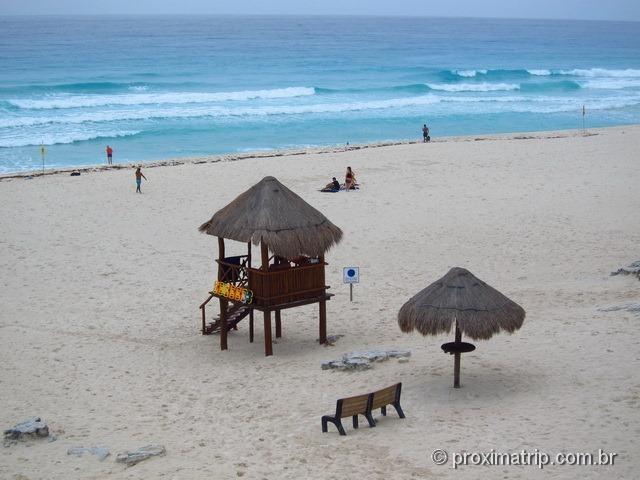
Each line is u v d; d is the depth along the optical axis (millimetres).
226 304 19188
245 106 70812
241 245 28141
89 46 157750
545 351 16250
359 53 150125
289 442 12641
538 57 151250
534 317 19156
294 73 102375
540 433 12094
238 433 13344
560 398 13516
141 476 11531
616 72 112938
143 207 33000
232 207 18812
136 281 24344
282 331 20422
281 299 18500
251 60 124438
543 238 27766
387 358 16875
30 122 59125
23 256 26578
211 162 43250
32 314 21469
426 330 14250
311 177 38406
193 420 14266
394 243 27812
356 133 59125
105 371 17453
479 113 70625
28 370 17500
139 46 160750
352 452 11961
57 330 20297
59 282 24156
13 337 19719
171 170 40469
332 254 26844
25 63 112250
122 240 28500
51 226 30141
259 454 12219
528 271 24203
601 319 18078
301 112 68625
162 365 17906
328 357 17781
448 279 14562
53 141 53250
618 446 11352
